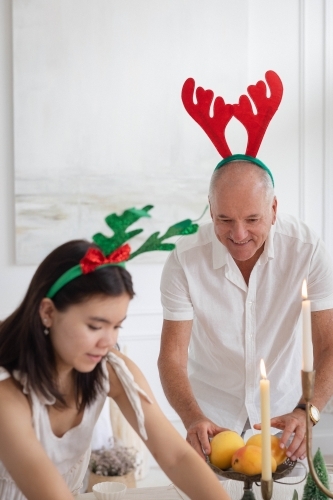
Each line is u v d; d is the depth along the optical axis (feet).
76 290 4.00
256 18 11.91
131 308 11.80
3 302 11.60
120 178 11.69
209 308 6.75
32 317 4.18
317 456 4.78
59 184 11.55
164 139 11.76
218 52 11.77
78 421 4.67
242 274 6.70
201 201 11.89
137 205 11.75
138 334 11.84
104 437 10.05
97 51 11.53
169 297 6.75
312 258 6.61
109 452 9.77
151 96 11.69
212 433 5.61
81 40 11.48
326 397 6.34
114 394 4.82
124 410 4.80
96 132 11.60
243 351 6.81
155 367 11.96
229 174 6.00
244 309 6.73
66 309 4.05
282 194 12.18
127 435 10.93
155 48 11.66
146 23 11.62
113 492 4.95
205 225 6.84
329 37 12.08
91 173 11.62
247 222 5.96
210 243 6.67
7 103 11.44
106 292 3.98
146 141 11.72
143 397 4.70
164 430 4.65
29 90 11.40
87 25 11.48
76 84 11.51
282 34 12.00
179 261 6.73
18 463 4.14
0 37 11.37
